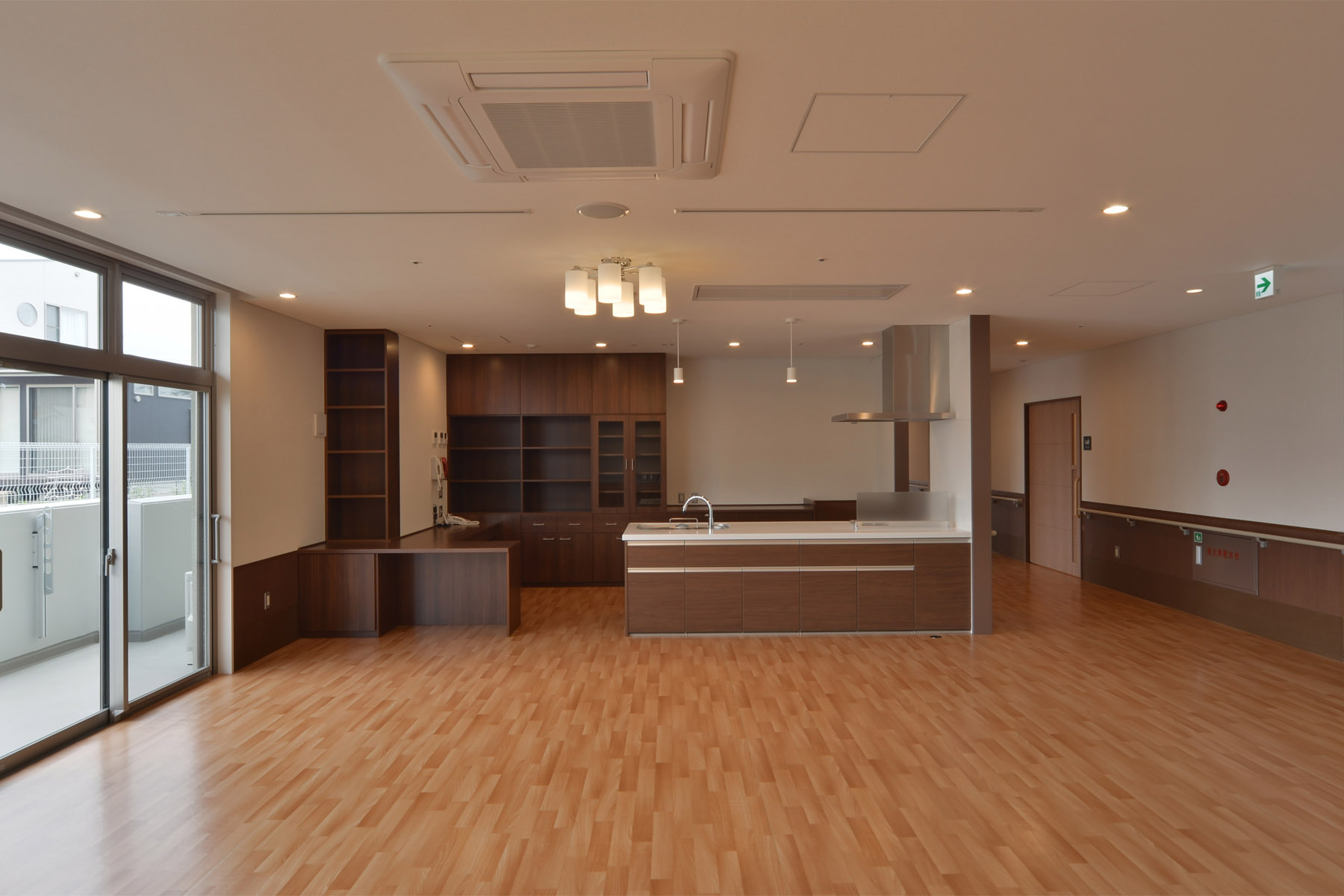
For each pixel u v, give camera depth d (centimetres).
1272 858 266
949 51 193
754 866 262
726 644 560
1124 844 276
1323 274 444
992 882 252
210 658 491
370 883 252
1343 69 202
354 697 446
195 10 171
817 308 554
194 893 246
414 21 177
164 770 342
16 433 347
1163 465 678
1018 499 956
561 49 191
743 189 295
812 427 909
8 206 313
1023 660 512
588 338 706
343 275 439
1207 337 620
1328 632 514
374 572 592
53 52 189
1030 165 271
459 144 243
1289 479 543
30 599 356
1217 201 312
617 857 268
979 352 582
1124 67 201
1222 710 412
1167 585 678
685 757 354
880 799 311
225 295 491
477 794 317
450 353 812
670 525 636
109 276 398
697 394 905
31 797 316
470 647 559
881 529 601
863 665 502
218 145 250
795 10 174
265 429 538
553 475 856
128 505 410
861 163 269
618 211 322
